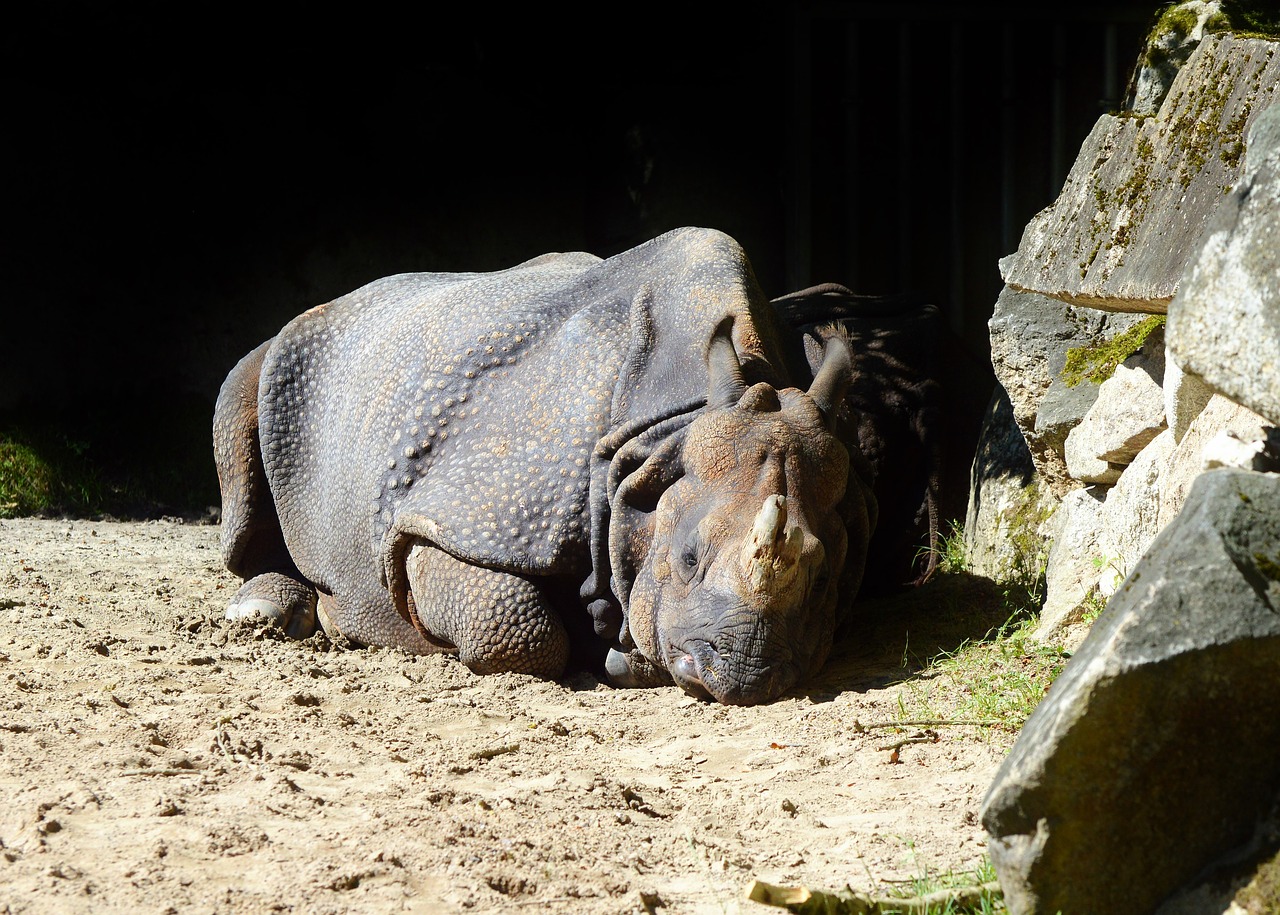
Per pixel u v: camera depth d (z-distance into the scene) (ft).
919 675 42.50
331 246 104.88
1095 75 91.81
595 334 49.16
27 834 26.32
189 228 103.24
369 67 106.32
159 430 99.60
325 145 105.19
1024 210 92.89
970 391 64.69
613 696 44.42
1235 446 25.59
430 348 52.19
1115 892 19.81
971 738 34.53
